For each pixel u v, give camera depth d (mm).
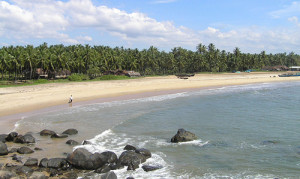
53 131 22375
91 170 14898
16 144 19359
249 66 179125
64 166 15016
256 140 21516
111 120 28312
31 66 83688
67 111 33031
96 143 20094
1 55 79188
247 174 14836
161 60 142875
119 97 48031
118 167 15156
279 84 87812
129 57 124750
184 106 38938
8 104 36938
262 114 33125
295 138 22125
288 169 15562
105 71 111375
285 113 33844
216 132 24094
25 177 13430
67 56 96500
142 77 109688
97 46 131500
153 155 17609
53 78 94062
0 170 13164
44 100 41469
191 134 21484
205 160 16938
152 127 25844
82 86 64062
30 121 26953
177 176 14438
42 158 16406
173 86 71562
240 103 42656
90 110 34031
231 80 98375
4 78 89750
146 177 14203
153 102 42344
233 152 18500
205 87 73375
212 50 172750
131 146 18391
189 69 157125
